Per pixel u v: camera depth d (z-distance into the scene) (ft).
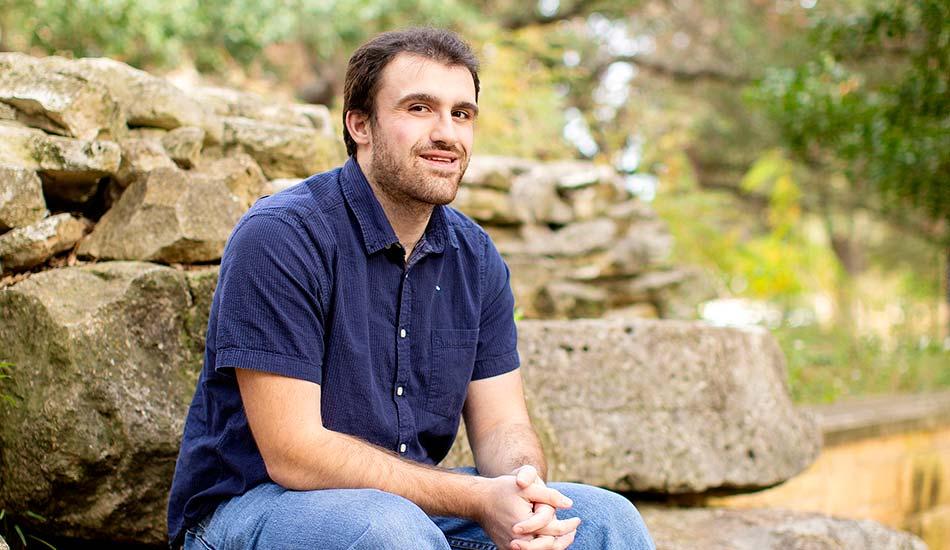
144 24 22.25
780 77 20.59
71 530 8.86
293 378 6.99
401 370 7.64
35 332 8.73
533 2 36.40
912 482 18.25
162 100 10.83
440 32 7.77
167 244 9.68
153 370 8.95
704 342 12.35
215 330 7.36
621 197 18.08
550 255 16.66
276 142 11.71
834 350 23.16
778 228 32.96
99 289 9.00
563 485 7.61
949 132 18.83
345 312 7.39
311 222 7.35
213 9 23.52
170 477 8.90
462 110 7.74
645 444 11.78
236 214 10.16
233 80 26.45
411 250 7.84
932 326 26.30
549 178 17.04
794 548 11.18
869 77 29.91
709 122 41.52
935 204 20.31
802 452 12.59
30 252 9.36
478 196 16.03
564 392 11.65
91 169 9.86
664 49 41.83
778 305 28.68
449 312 7.98
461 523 7.61
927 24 18.15
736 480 12.05
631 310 17.47
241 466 7.18
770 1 39.99
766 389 12.56
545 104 22.72
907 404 19.11
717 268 25.35
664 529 11.43
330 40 25.77
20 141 9.64
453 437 8.13
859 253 51.78
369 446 7.09
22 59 10.38
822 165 32.50
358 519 6.42
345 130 7.96
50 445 8.54
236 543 6.86
